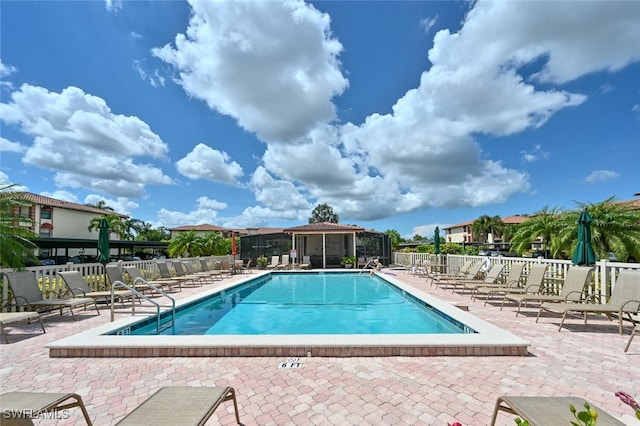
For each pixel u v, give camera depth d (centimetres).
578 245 710
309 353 442
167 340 460
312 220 6288
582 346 472
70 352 446
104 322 636
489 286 865
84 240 2980
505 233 4988
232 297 1121
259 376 378
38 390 346
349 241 2384
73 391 343
